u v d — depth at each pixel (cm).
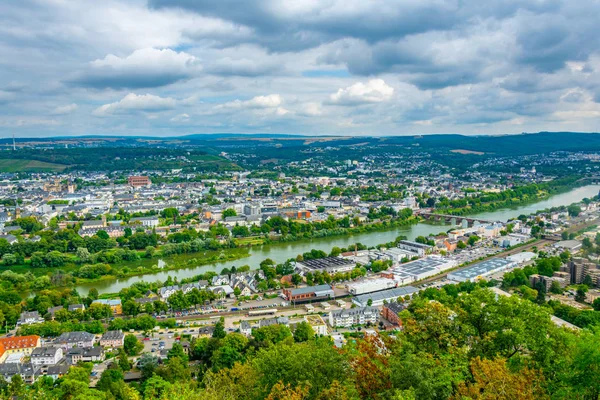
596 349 17812
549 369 19875
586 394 17762
